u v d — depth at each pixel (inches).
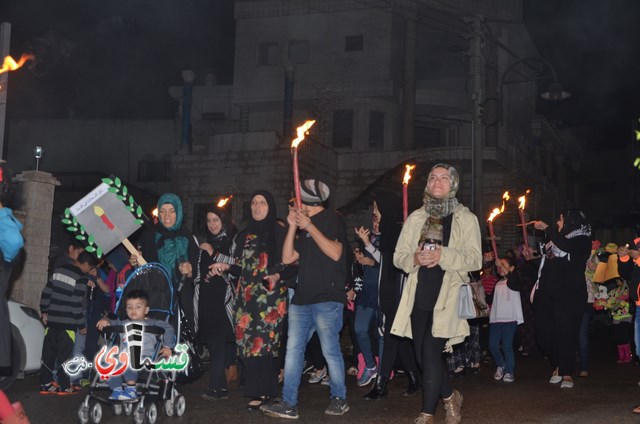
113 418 265.1
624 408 283.6
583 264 352.2
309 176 1105.4
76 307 334.6
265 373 275.4
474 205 816.9
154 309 271.1
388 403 300.8
